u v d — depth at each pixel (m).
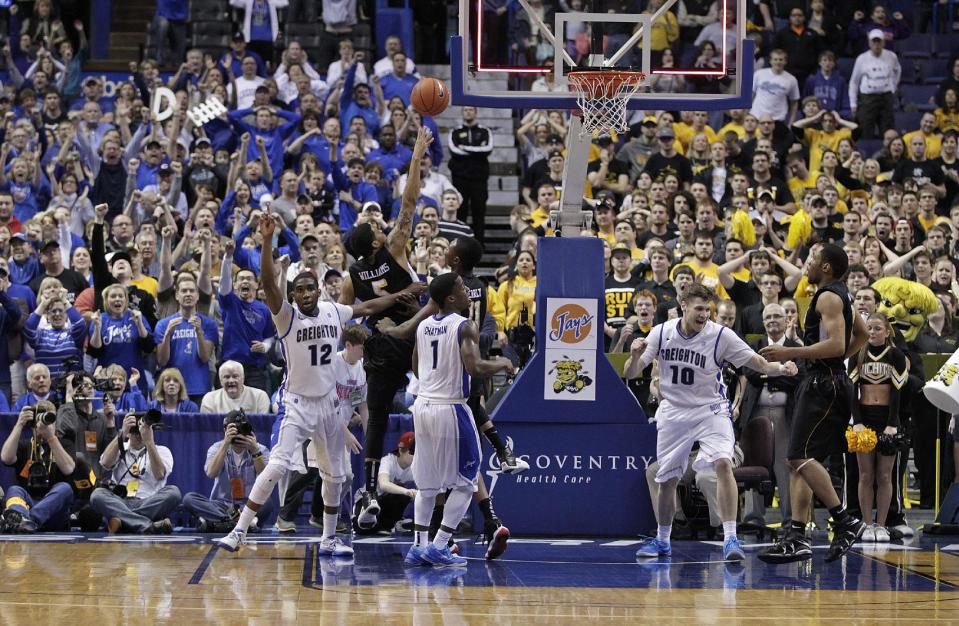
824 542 23.53
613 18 24.44
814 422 19.75
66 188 37.50
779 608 15.83
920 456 27.86
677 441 20.66
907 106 48.81
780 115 45.31
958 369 22.23
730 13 26.05
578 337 23.95
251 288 29.08
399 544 22.72
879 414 23.86
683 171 39.75
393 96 45.00
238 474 24.91
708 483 23.72
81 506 25.00
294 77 44.50
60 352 28.69
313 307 20.23
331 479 20.64
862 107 46.12
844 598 16.69
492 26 24.44
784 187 39.34
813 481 19.80
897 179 41.78
